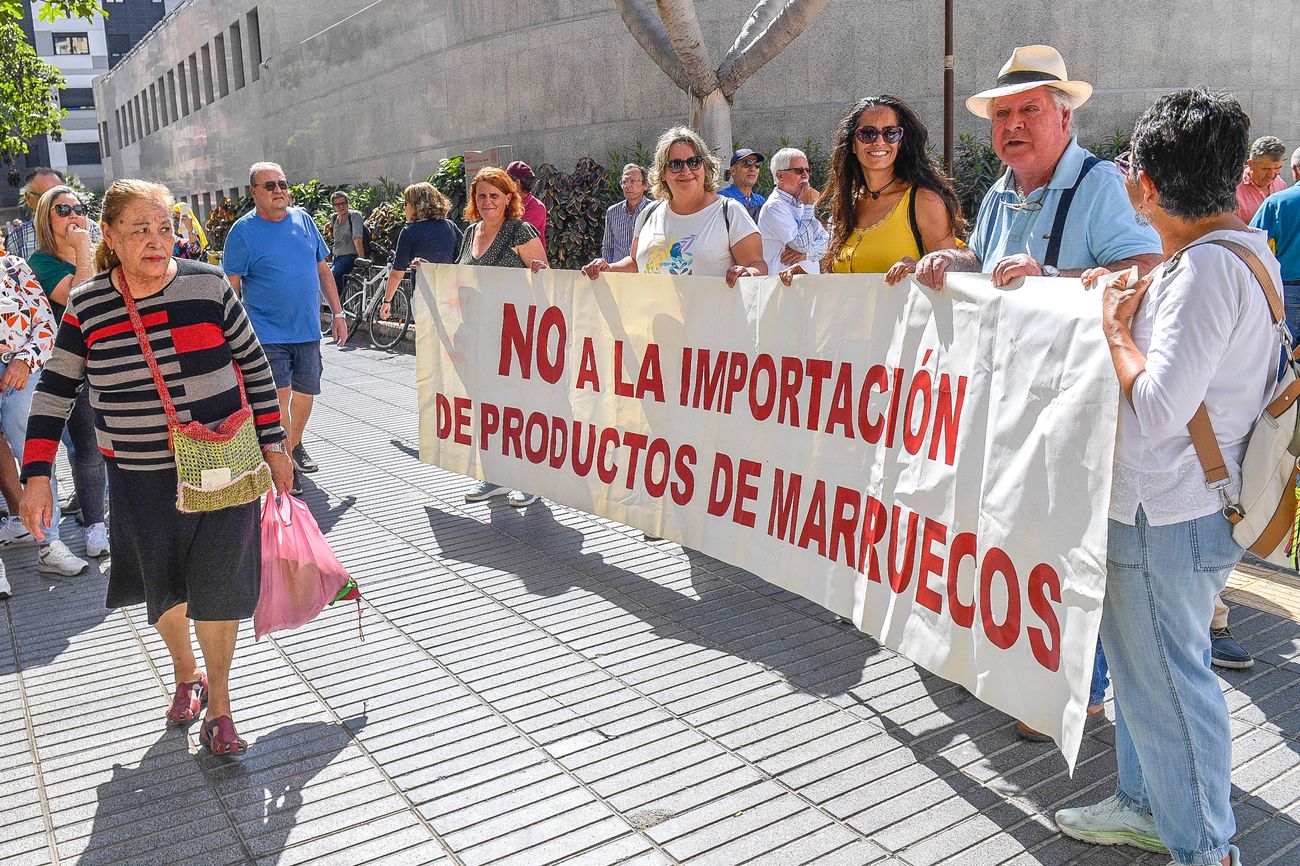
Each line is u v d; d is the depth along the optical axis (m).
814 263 6.47
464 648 4.19
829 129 14.05
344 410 9.24
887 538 3.50
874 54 13.77
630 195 8.03
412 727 3.57
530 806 3.09
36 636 4.51
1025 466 2.80
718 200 4.92
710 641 4.18
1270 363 2.35
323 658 4.14
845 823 2.95
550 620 4.44
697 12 14.41
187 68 37.59
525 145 17.42
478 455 5.84
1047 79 3.16
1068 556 2.63
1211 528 2.38
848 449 3.72
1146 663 2.47
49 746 3.55
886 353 3.51
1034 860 2.75
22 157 67.56
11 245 6.81
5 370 5.40
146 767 3.39
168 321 3.24
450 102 19.36
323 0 25.09
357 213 15.05
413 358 12.33
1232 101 2.27
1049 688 2.74
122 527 3.35
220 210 22.28
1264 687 3.60
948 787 3.11
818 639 4.17
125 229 3.12
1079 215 3.13
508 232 6.04
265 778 3.29
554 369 5.30
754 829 2.94
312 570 3.79
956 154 13.27
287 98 28.06
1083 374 2.59
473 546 5.43
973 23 13.37
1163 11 13.12
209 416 3.32
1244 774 3.08
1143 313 2.42
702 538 4.57
